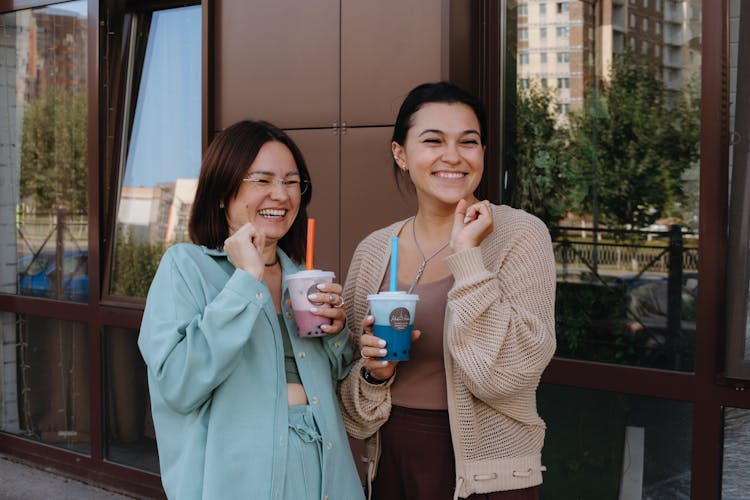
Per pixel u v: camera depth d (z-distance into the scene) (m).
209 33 3.56
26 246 4.65
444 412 1.79
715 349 2.60
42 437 4.62
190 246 1.76
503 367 1.64
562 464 2.95
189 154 4.07
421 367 1.82
